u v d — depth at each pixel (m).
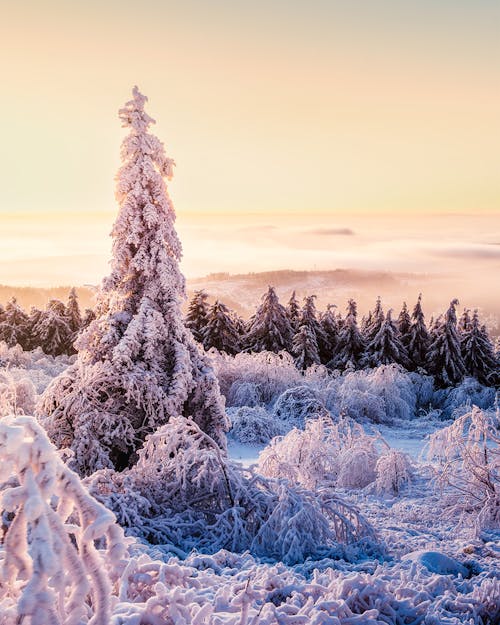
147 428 12.29
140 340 12.66
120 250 13.08
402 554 8.48
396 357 39.59
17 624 2.14
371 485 12.67
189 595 3.24
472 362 37.97
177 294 13.41
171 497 9.21
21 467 2.14
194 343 13.60
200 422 13.46
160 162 13.21
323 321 44.28
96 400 12.05
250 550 8.16
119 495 8.67
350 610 4.38
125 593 3.46
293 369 28.98
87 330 12.88
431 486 12.92
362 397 26.27
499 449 11.22
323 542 8.48
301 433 13.14
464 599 5.51
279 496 8.64
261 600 4.64
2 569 2.26
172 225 13.42
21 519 2.26
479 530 9.78
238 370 27.69
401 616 4.93
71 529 2.54
